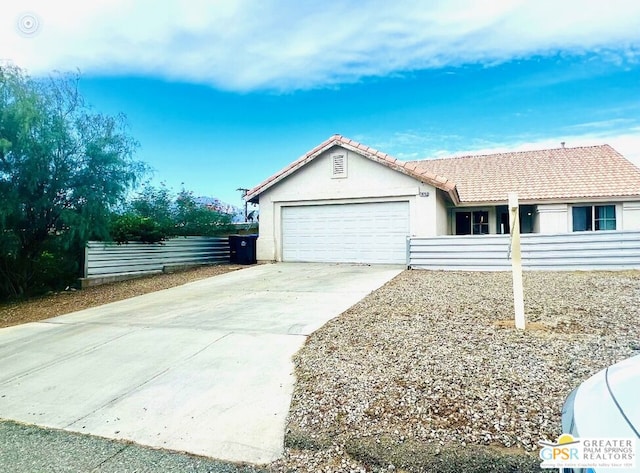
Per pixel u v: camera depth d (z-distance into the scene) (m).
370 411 3.24
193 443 3.14
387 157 12.85
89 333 6.33
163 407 3.74
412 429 2.95
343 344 4.86
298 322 6.12
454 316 5.80
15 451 3.13
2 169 9.55
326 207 13.91
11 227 10.05
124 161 11.23
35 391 4.27
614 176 15.34
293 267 12.98
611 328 4.91
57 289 11.29
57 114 10.21
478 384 3.49
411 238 11.62
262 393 3.85
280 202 14.43
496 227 16.20
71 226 10.36
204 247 15.50
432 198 12.44
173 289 10.26
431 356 4.21
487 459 2.60
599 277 8.61
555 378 3.52
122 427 3.44
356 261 13.45
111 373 4.62
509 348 4.30
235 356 4.86
